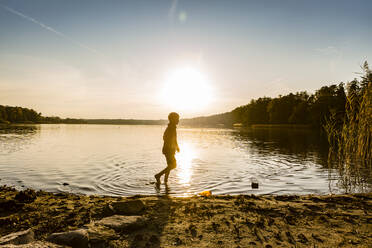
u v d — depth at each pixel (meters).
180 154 16.61
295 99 104.62
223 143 26.47
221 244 3.24
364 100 8.16
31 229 3.60
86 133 47.38
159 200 5.46
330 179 9.08
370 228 3.82
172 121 8.28
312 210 4.75
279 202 5.34
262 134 48.19
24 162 12.64
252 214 4.47
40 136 35.53
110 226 3.62
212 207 4.88
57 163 12.33
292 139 33.16
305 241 3.34
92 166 11.45
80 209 4.67
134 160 13.34
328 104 66.56
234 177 9.28
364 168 10.90
